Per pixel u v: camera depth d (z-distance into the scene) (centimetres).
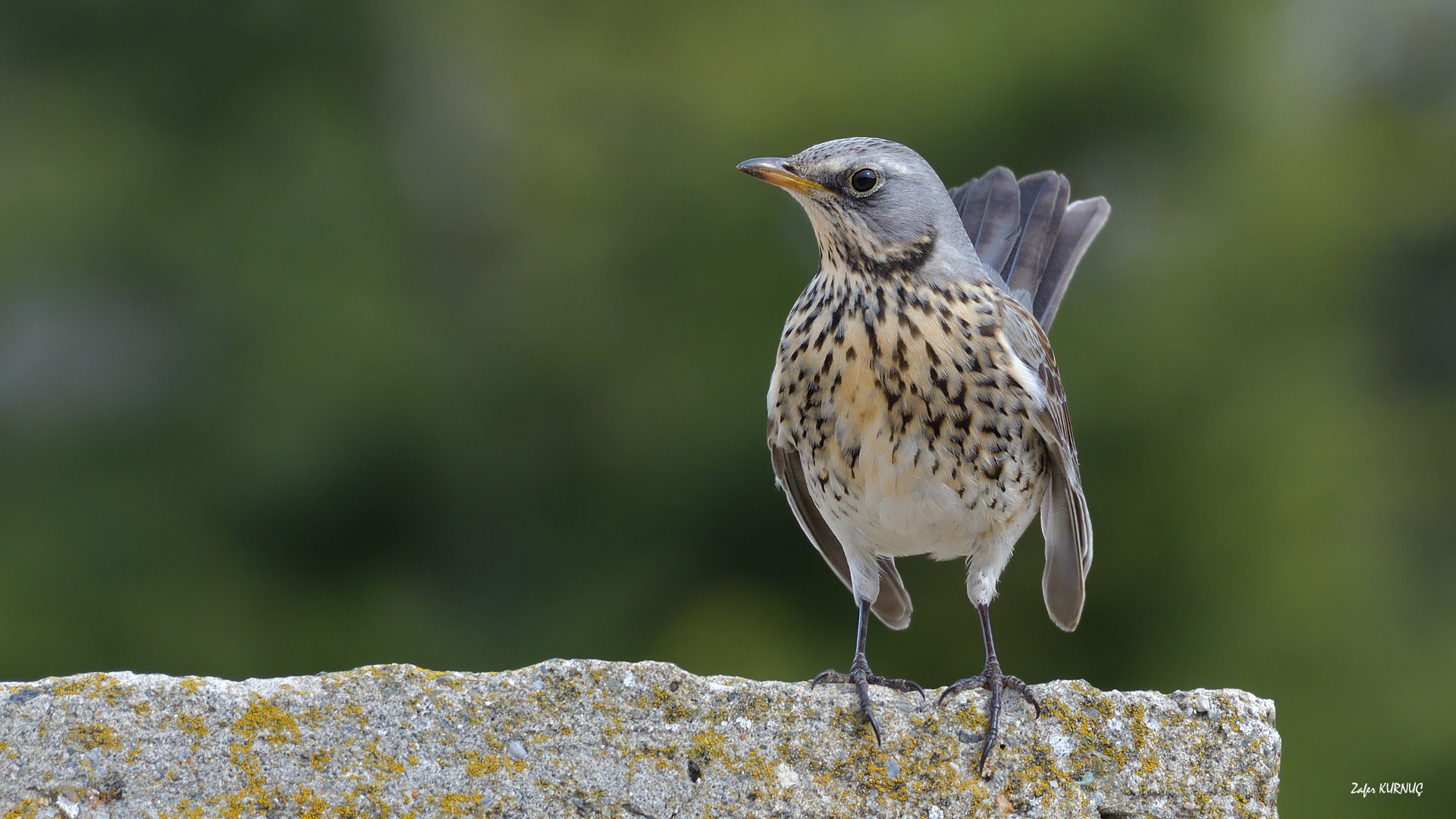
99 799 465
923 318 621
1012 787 499
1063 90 1544
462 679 488
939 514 631
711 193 1700
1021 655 1460
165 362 1809
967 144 1572
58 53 1911
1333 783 1402
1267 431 1452
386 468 1719
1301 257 1536
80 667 1600
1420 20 2175
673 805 485
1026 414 624
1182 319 1501
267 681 482
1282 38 1769
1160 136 1584
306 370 1711
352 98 1962
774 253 1689
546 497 1728
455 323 1814
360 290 1767
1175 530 1445
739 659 1517
